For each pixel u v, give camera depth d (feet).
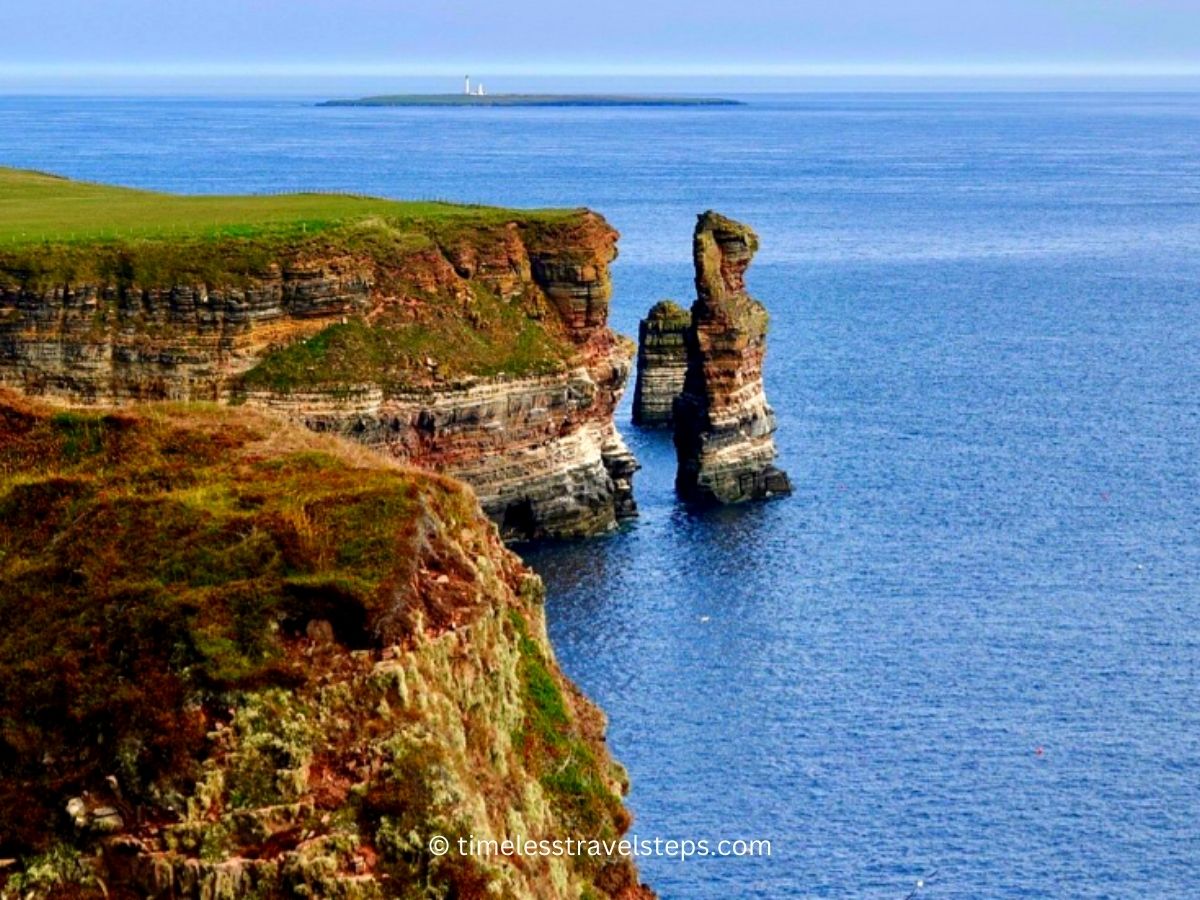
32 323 377.09
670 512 422.41
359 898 131.95
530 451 401.49
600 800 162.61
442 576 155.94
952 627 332.19
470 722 149.38
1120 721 287.07
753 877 234.99
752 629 331.36
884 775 265.54
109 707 140.26
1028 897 232.12
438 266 411.95
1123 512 417.90
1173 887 235.81
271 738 138.00
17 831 136.56
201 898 131.95
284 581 146.61
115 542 156.35
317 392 382.22
